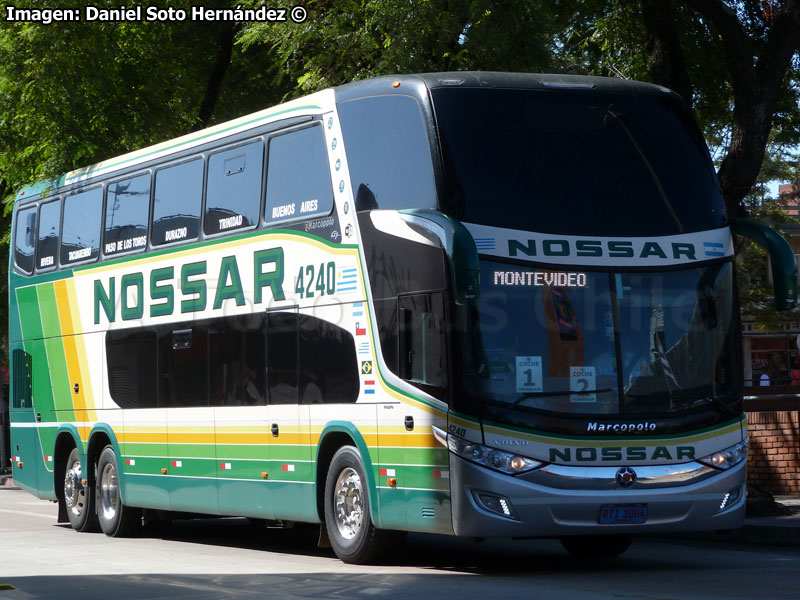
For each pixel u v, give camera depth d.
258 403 15.77
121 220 19.31
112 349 19.27
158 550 16.97
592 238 13.13
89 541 18.58
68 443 21.00
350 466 14.19
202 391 16.94
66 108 25.64
